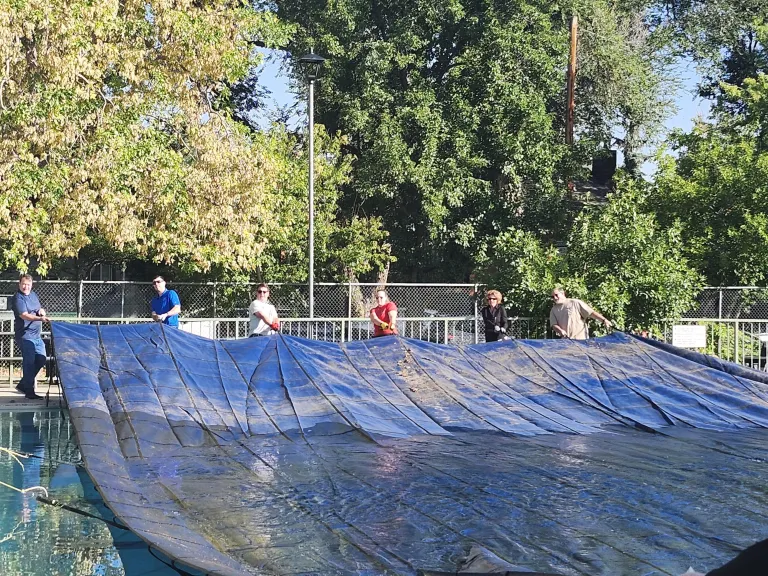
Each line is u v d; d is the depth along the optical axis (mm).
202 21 17219
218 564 5477
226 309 17406
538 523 6855
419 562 5852
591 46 27578
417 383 12273
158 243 16531
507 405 11945
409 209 26047
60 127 14312
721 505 7477
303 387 11617
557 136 26781
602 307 16516
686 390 12641
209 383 11273
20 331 13352
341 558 5922
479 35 24922
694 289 17750
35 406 12781
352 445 9891
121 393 10453
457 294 18422
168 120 17281
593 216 18719
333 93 25438
